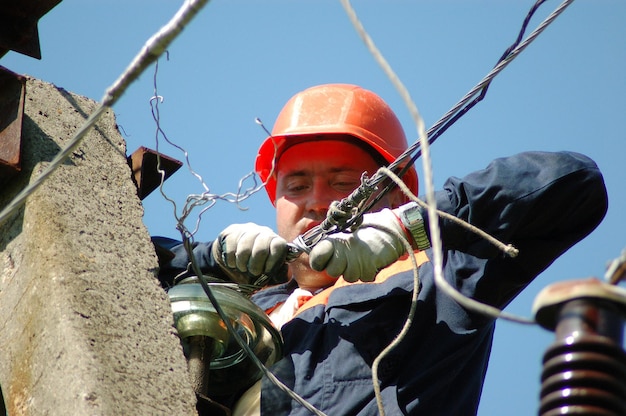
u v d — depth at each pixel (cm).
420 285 1261
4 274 1120
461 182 1235
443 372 1235
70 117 1211
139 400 1003
